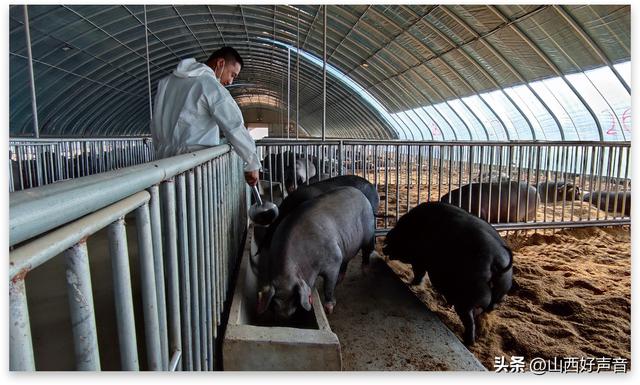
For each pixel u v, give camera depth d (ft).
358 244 12.60
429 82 59.52
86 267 2.59
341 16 49.49
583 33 33.53
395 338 9.64
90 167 30.83
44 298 6.82
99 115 73.87
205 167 7.31
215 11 53.57
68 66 52.54
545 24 34.96
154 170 3.92
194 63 9.74
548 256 17.03
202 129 9.50
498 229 20.31
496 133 58.39
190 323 5.79
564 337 10.44
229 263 11.37
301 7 49.32
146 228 3.79
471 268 9.87
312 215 10.53
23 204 1.94
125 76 67.05
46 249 2.13
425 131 75.92
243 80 107.86
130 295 3.34
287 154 26.02
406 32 47.29
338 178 17.08
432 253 11.21
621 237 20.35
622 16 29.73
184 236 5.43
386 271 13.62
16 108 52.39
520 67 43.91
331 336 7.68
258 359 7.50
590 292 13.10
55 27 42.39
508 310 11.80
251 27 61.52
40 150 23.80
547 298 12.45
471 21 39.17
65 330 5.81
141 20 49.08
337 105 95.45
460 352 9.12
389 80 66.64
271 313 9.52
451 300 10.44
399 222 13.42
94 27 45.96
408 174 19.39
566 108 44.50
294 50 70.69
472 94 55.47
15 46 41.98
